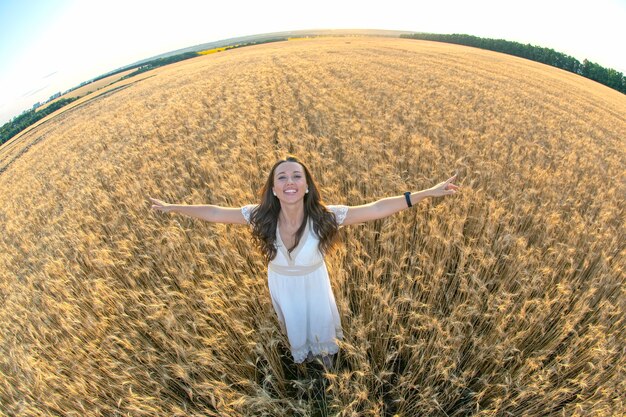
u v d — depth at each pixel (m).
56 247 5.20
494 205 4.64
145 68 64.75
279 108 12.39
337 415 2.33
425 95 13.66
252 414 2.77
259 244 2.79
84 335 3.25
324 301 2.88
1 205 9.77
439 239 3.94
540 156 7.44
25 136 27.56
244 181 5.87
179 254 4.08
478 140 8.02
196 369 2.79
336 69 20.92
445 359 2.68
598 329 2.96
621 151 9.60
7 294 4.53
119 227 5.21
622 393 2.56
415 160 6.55
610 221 4.97
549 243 4.20
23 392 2.83
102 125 16.67
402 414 2.74
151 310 3.35
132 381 2.71
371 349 3.17
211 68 30.02
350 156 6.79
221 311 3.06
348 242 4.18
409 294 3.30
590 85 30.12
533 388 2.65
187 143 9.31
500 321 3.12
